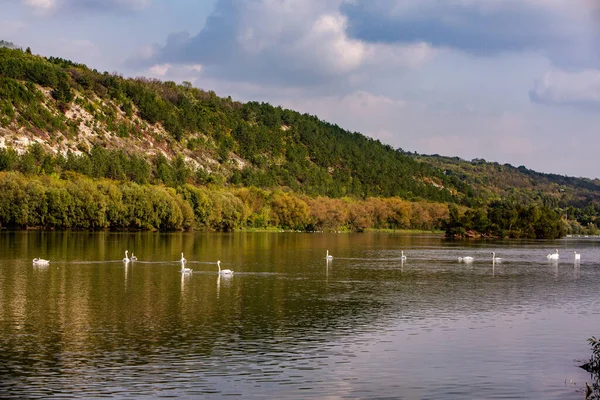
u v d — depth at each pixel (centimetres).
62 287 8144
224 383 4378
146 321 6209
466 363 4947
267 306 7138
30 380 4372
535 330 6091
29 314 6425
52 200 19438
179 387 4281
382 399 4153
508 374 4691
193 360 4894
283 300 7569
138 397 4084
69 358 4891
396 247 18200
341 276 10081
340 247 17700
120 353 5044
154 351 5122
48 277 9019
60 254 12300
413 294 8256
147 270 10119
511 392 4319
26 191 19250
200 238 19700
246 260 12444
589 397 4231
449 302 7656
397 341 5594
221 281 9050
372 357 5066
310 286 8825
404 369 4769
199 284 8681
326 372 4666
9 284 8294
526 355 5188
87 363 4769
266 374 4588
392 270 11212
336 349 5288
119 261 11356
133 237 18638
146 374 4534
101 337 5534
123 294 7719
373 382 4469
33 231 19450
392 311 6981
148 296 7619
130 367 4688
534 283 9638
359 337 5719
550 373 4725
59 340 5406
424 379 4550
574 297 8169
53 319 6212
